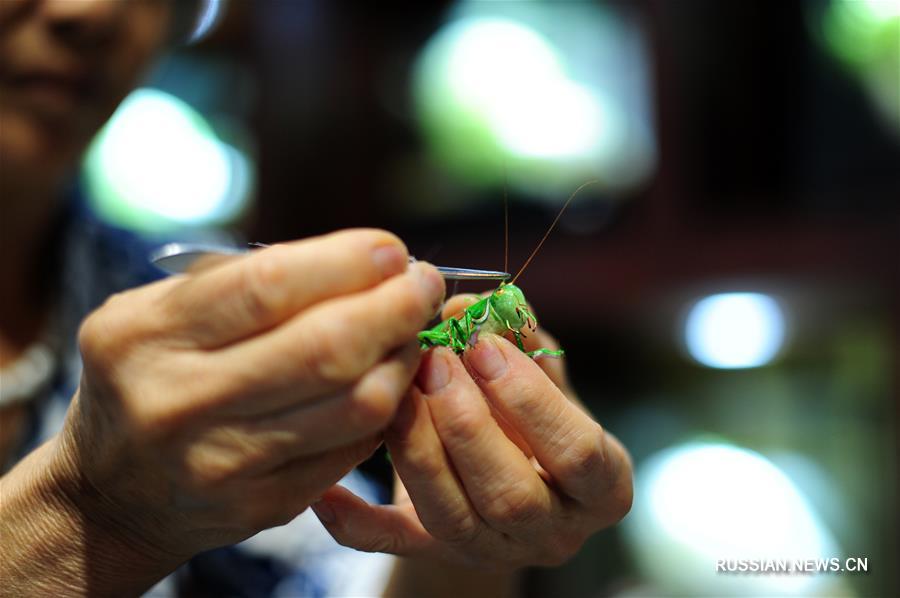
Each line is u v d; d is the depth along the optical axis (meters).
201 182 1.44
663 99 1.11
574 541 0.65
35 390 0.79
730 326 1.12
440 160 1.24
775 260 1.05
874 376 1.03
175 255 0.59
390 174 1.31
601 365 1.23
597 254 1.13
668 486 1.07
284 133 1.34
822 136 1.08
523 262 1.17
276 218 1.35
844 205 1.05
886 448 0.99
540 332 0.68
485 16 1.20
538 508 0.62
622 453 0.64
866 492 1.00
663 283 1.11
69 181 0.82
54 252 0.85
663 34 1.11
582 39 1.16
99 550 0.61
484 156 1.20
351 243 0.57
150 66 0.82
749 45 1.11
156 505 0.60
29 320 0.81
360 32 1.30
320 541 0.84
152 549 0.61
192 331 0.57
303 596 0.80
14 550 0.61
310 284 0.57
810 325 1.07
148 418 0.57
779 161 1.10
